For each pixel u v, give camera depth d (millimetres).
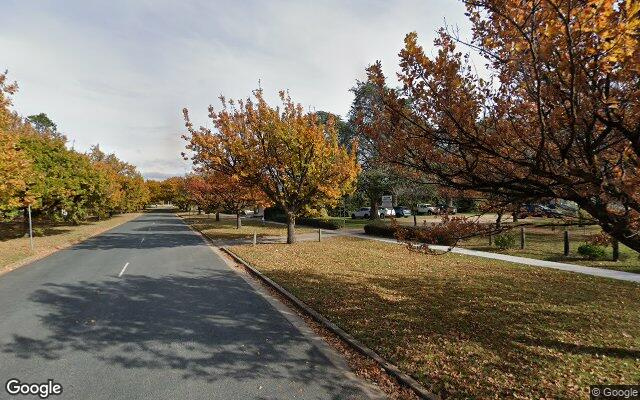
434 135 4910
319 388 4887
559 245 17281
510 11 4074
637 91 3832
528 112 4844
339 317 7609
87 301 8969
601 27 3264
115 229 33812
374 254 16156
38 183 23719
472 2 4195
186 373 5242
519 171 5055
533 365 5465
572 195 4473
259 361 5684
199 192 41656
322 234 26328
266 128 18938
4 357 5734
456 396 4648
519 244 17922
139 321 7492
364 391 4836
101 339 6492
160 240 23781
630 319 7383
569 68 3877
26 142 26797
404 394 4793
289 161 19453
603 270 11961
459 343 6246
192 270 13195
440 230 5742
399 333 6707
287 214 20625
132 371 5281
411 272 12102
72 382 4949
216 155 19484
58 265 14219
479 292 9492
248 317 7836
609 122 3900
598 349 6023
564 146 4414
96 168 42594
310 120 20375
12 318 7645
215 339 6551
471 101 4582
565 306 8258
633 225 4355
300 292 9602
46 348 6086
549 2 3422
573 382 4973
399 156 5508
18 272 12820
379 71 5090
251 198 23859
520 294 9266
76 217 31891
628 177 4059
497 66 4668
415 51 4539
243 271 13109
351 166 20297
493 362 5555
